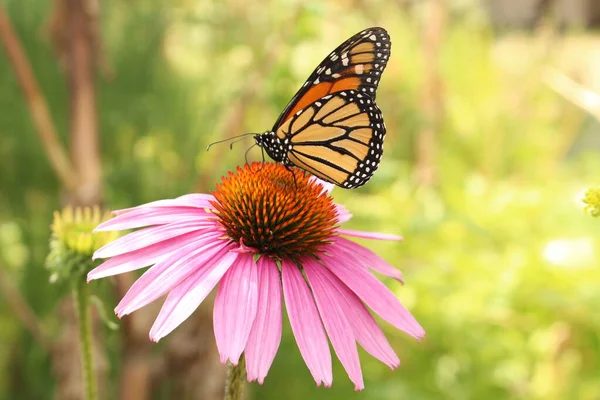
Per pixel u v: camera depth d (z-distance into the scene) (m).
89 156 0.69
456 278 0.75
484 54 1.07
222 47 0.76
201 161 0.71
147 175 0.74
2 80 0.74
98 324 0.66
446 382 0.76
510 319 0.74
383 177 0.75
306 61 0.75
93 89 0.71
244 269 0.49
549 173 1.04
